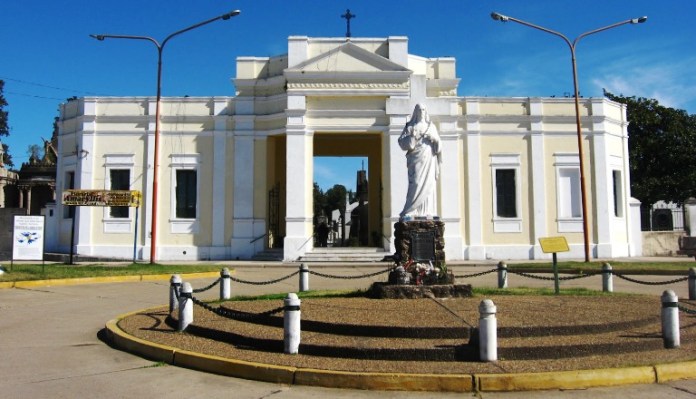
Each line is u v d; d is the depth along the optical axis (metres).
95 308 13.55
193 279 20.48
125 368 8.02
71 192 25.84
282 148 34.16
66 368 8.00
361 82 30.16
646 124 42.28
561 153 31.55
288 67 30.42
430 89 32.00
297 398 6.62
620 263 24.77
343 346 7.98
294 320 8.24
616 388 6.88
